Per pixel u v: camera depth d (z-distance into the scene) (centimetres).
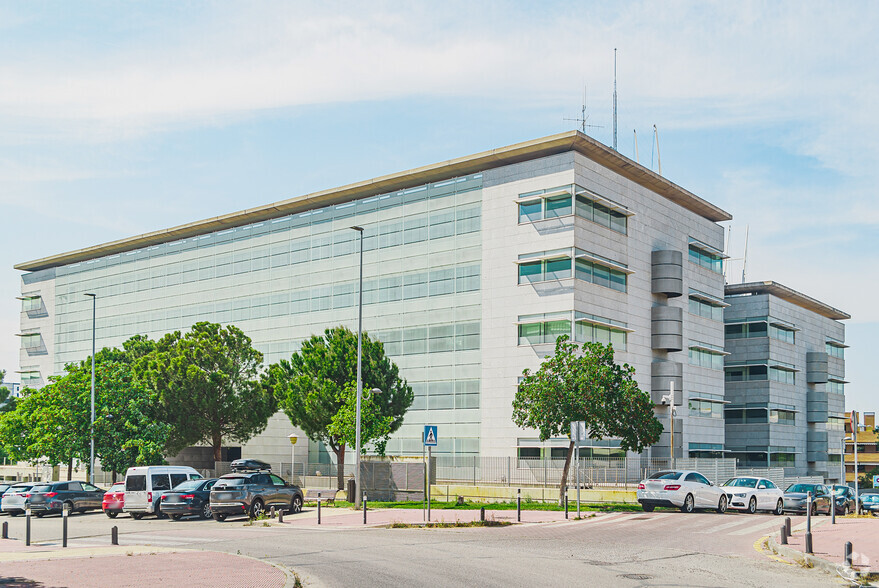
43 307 8538
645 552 1903
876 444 10825
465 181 5550
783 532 1955
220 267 7031
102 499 3759
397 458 4441
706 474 5025
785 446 7462
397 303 5791
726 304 6531
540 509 3472
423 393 5550
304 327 6344
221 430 5181
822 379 8025
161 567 1644
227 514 3028
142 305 7594
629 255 5491
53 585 1408
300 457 5962
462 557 1814
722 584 1402
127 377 5056
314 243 6391
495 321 5269
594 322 5031
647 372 5550
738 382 7375
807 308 8538
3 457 7494
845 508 3628
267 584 1415
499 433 5147
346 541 2211
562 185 5072
